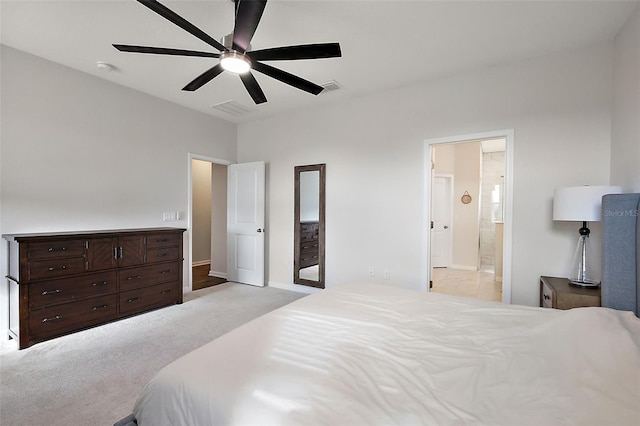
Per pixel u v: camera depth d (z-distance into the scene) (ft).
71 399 5.95
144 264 10.81
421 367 3.47
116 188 11.38
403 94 11.49
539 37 8.12
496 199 21.02
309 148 13.99
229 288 14.76
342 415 2.60
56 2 6.85
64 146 10.00
